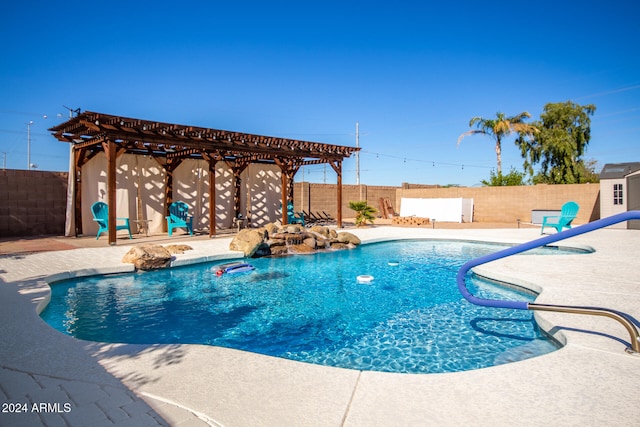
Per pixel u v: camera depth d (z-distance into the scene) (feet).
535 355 11.99
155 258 23.57
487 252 33.32
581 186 54.34
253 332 14.42
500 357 11.94
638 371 8.48
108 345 10.32
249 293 19.66
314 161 51.24
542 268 21.39
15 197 36.27
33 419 6.72
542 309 11.02
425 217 61.05
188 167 44.16
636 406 6.99
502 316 15.99
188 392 7.71
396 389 7.81
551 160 79.36
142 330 14.53
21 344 10.31
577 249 31.81
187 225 38.50
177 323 15.29
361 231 44.83
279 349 12.91
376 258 30.25
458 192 65.82
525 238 37.32
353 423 6.55
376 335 14.06
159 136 33.71
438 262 28.53
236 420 6.68
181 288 20.34
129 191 39.88
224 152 38.99
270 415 6.84
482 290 20.13
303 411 6.97
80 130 32.91
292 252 31.86
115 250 27.86
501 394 7.52
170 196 42.47
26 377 8.39
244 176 49.44
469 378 8.28
